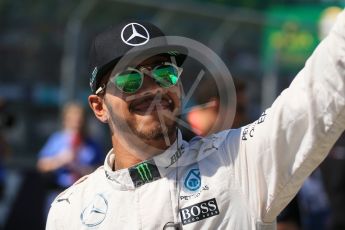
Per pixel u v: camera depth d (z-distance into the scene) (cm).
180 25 1855
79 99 1677
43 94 1677
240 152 429
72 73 1662
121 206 443
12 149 1619
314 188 1060
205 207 427
